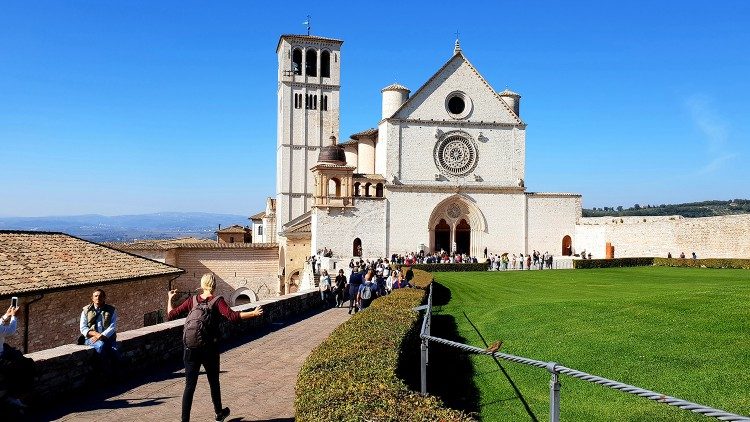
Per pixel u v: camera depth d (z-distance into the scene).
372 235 73.44
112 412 12.18
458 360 18.72
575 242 79.12
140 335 16.00
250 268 72.75
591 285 41.72
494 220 76.81
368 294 31.31
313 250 73.12
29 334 24.17
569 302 25.39
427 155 75.44
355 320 17.38
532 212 77.75
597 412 12.71
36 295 24.06
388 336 14.28
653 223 69.75
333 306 36.72
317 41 98.31
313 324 26.88
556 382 7.50
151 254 64.69
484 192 76.50
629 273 53.72
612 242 75.94
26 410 11.92
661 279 45.34
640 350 16.03
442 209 75.88
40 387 12.48
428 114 75.44
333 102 98.81
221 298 11.41
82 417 11.81
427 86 75.56
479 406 14.28
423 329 12.47
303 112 97.69
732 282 39.78
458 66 76.50
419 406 8.52
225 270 71.56
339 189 75.38
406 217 74.44
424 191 74.94
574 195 79.19
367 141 86.88
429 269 60.69
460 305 33.06
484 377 16.53
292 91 97.50
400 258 70.25
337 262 65.44
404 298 24.17
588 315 21.64
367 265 56.12
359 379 10.11
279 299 28.97
